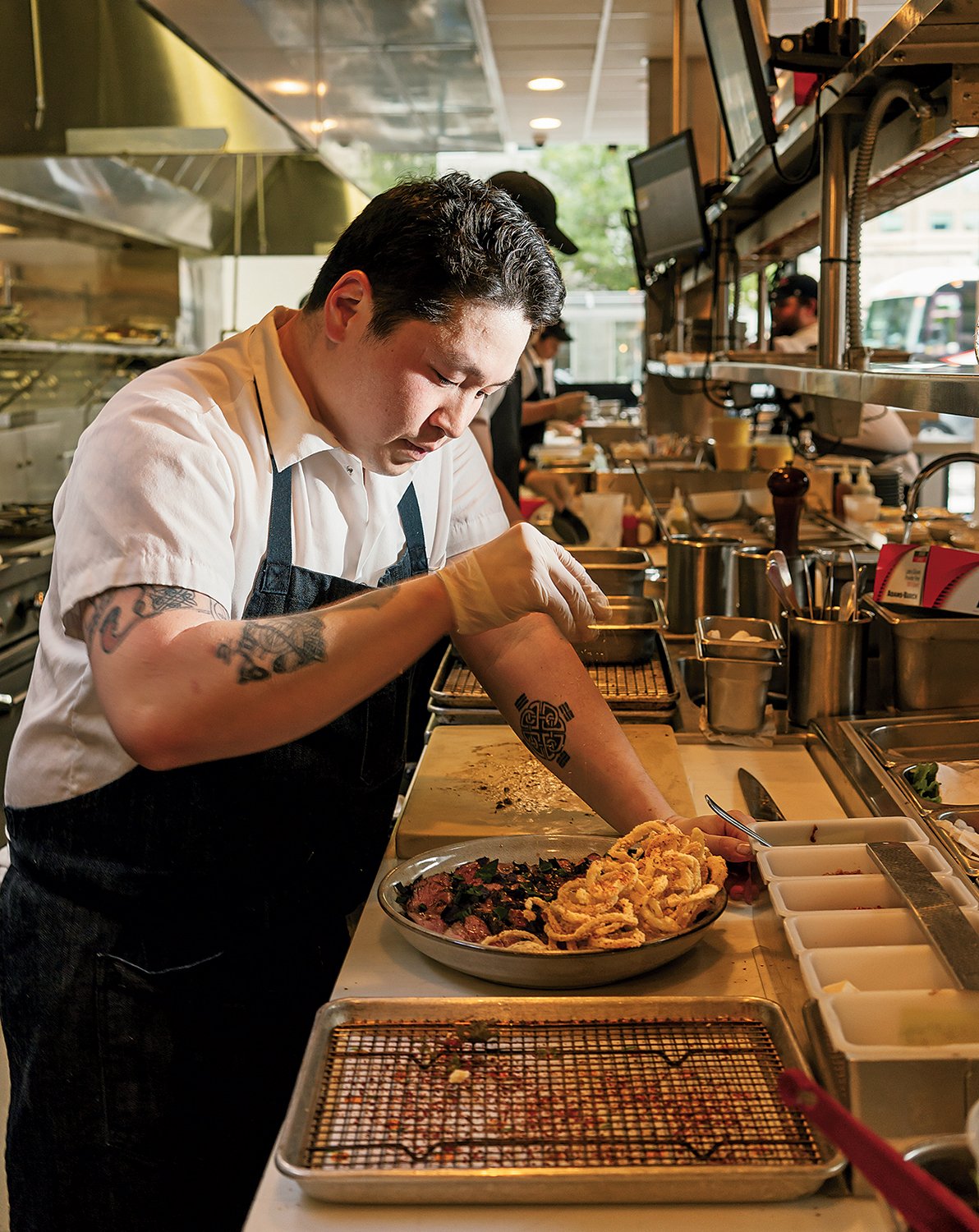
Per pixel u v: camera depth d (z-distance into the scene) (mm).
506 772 1663
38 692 1324
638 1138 857
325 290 1237
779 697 2055
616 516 3697
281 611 1325
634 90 7535
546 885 1228
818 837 1269
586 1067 951
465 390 1205
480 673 1499
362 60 3473
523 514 3678
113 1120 1318
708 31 2828
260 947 1367
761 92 2338
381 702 1439
